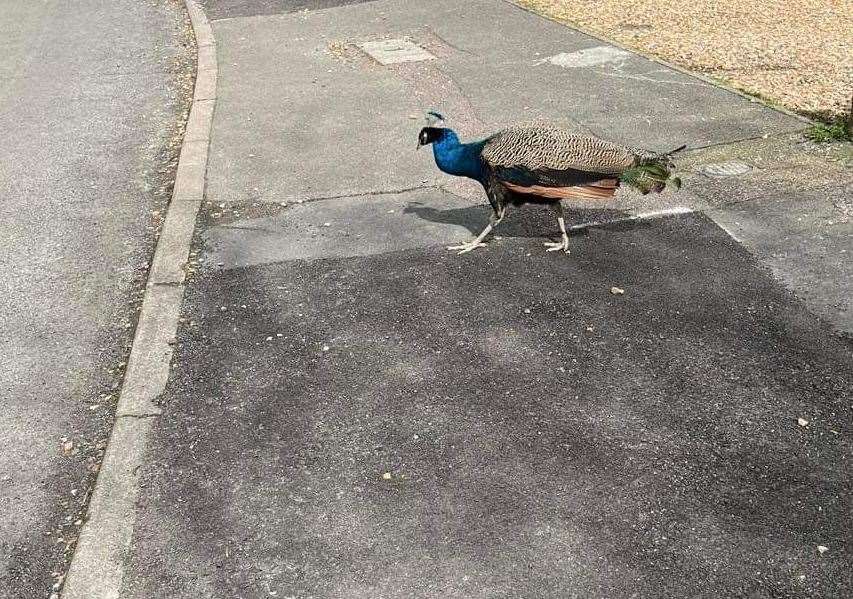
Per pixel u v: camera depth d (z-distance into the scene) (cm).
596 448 411
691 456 407
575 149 484
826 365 443
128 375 451
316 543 383
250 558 379
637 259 512
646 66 739
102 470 410
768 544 377
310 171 608
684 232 531
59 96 742
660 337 461
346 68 765
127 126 686
